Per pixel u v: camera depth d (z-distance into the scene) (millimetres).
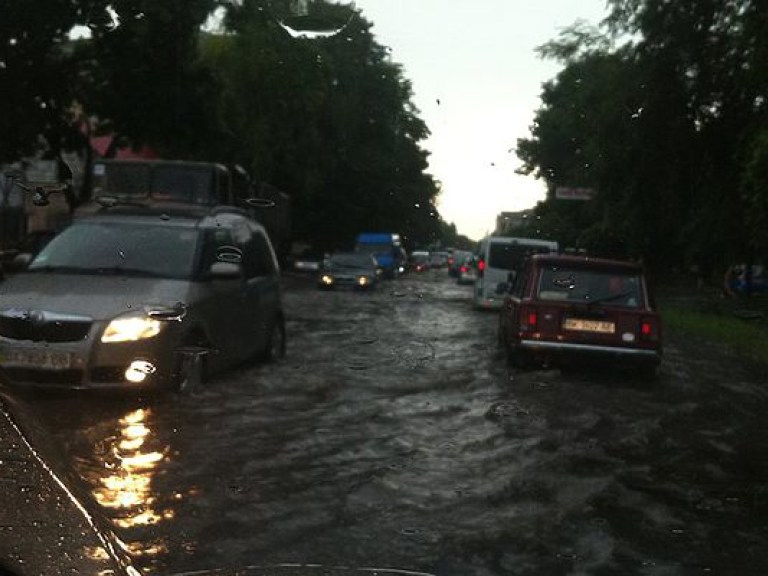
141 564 4102
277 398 8688
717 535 4941
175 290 8641
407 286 39406
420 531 4770
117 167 18422
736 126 22469
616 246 35031
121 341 7914
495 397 9219
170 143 28016
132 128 26672
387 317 19781
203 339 8914
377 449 6730
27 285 8461
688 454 7055
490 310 23766
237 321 9914
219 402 8320
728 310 28984
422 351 13133
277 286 11648
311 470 6016
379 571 4129
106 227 9648
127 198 18172
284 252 38875
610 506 5418
